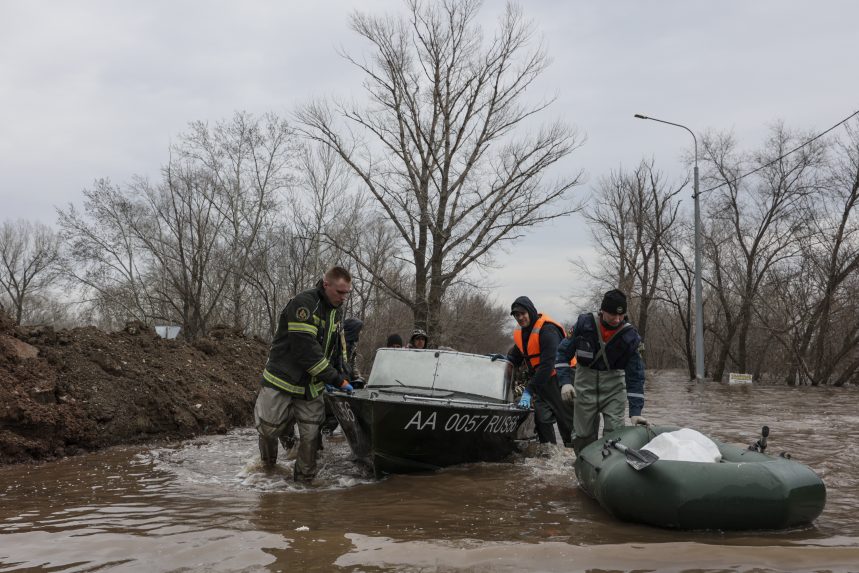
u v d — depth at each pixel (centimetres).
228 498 572
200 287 3070
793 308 3203
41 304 5200
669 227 3531
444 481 660
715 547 418
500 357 852
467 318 3281
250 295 3372
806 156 2995
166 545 416
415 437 664
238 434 1002
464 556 396
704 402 1722
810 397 1956
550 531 470
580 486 623
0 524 473
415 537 443
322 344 654
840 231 2919
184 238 3141
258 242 3064
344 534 445
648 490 477
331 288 641
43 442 781
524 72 2705
